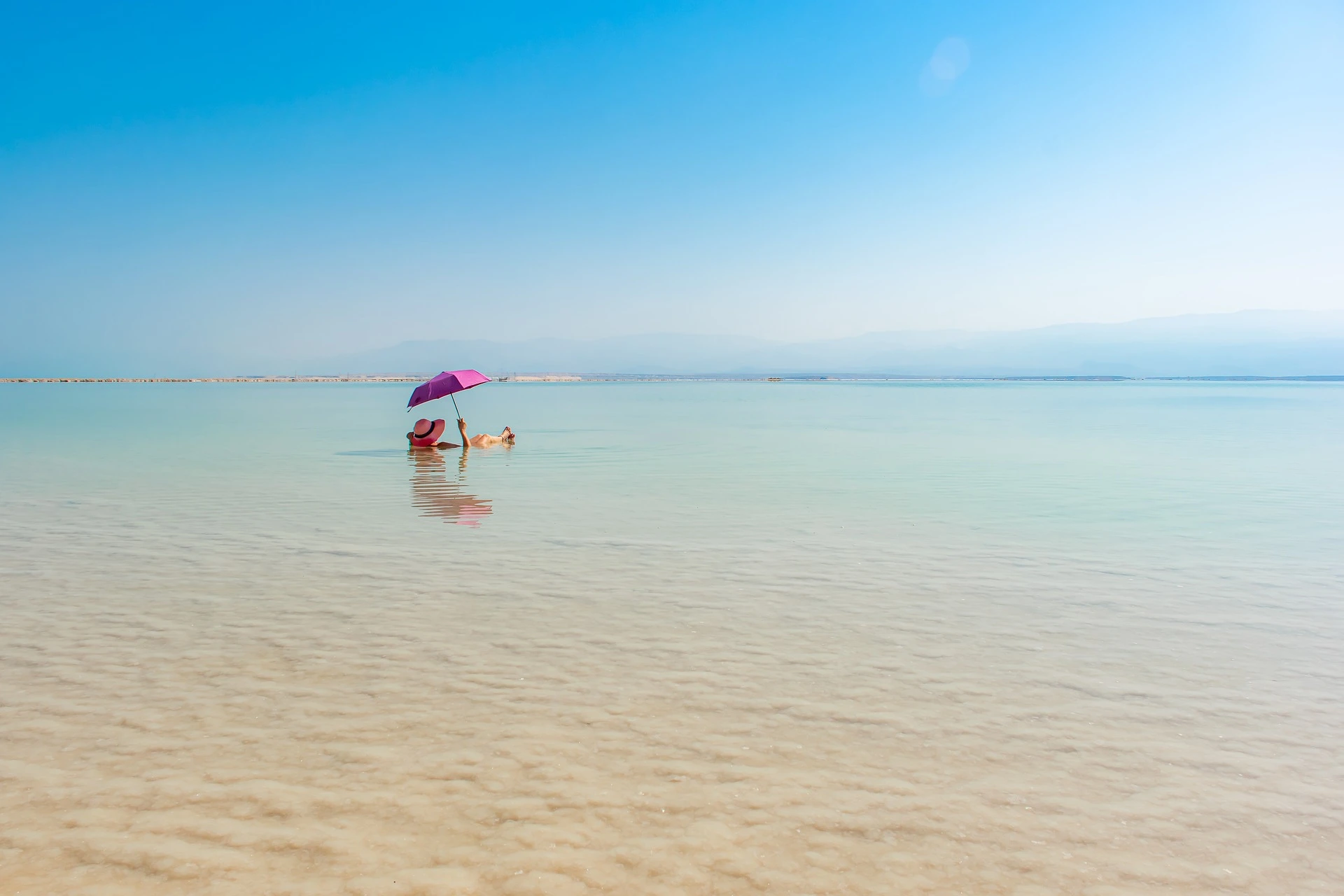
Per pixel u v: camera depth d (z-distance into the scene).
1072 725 5.96
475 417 49.16
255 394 107.75
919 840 4.54
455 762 5.35
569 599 9.12
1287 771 5.31
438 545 11.88
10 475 20.02
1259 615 8.57
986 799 4.96
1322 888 4.16
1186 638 7.84
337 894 4.03
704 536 12.57
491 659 7.24
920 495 16.69
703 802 4.90
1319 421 43.75
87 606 8.80
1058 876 4.24
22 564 10.72
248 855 4.34
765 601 9.04
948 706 6.29
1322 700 6.41
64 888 4.05
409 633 7.95
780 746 5.61
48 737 5.69
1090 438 32.06
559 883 4.14
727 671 6.97
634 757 5.43
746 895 4.06
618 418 48.28
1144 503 15.67
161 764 5.32
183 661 7.19
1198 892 4.13
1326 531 12.95
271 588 9.56
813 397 96.69
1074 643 7.69
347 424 41.31
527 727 5.87
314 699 6.36
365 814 4.73
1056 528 13.18
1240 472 20.41
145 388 151.00
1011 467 21.70
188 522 13.66
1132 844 4.52
